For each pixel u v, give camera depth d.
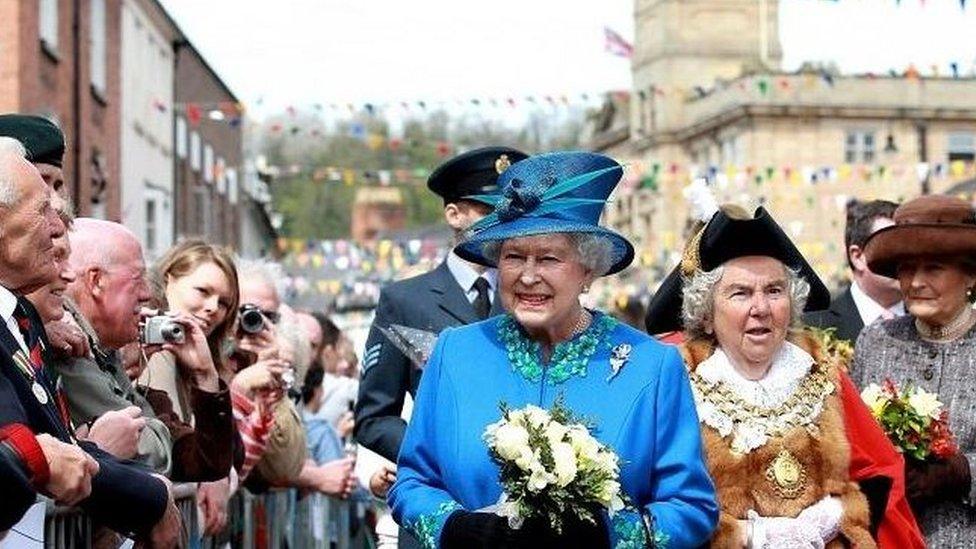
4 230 5.98
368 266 44.94
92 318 7.40
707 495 6.38
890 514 7.62
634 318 19.95
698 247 7.58
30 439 5.56
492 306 9.10
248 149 69.56
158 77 42.75
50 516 6.02
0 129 7.02
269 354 9.75
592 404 6.32
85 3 31.98
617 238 6.34
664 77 99.69
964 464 8.39
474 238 6.34
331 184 103.94
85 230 7.48
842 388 7.68
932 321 8.90
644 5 102.56
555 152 6.42
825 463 7.45
